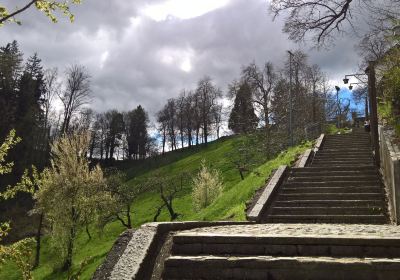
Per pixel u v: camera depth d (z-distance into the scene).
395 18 15.92
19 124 60.03
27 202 51.91
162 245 7.70
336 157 20.12
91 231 41.19
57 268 28.52
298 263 6.37
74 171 29.95
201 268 6.75
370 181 14.27
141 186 42.91
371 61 16.66
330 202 12.94
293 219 12.31
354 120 49.22
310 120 50.09
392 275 6.00
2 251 7.50
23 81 67.25
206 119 98.62
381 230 8.34
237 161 55.66
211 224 9.77
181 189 50.22
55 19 6.59
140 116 112.81
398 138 13.68
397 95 15.50
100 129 106.94
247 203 14.01
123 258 7.08
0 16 6.16
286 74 48.84
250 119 56.28
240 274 6.57
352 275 6.12
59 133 66.94
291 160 20.34
